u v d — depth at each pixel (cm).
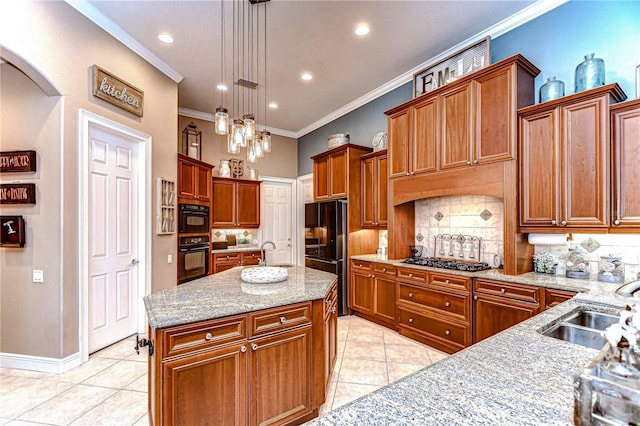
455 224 359
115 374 259
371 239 461
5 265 270
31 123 265
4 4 223
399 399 80
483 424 69
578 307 169
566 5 267
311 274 274
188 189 442
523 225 262
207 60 369
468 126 294
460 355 107
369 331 365
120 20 296
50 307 261
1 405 216
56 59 256
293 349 188
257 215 591
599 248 250
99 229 307
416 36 323
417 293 329
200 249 466
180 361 152
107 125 304
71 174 269
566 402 78
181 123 523
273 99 487
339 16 290
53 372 260
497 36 312
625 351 75
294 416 187
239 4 272
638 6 232
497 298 262
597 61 231
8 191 265
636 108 208
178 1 271
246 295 197
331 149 461
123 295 335
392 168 372
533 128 255
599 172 220
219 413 162
